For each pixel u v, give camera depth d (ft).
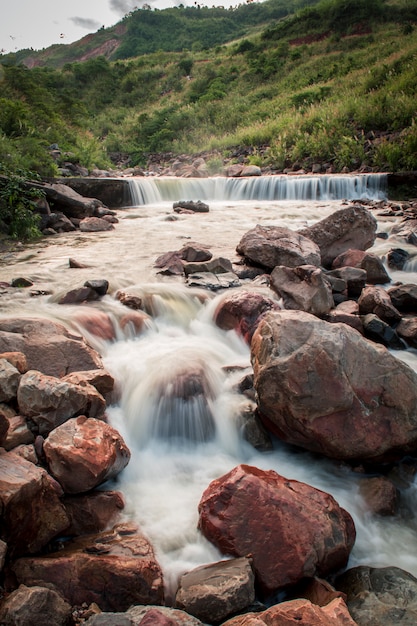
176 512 10.98
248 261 25.22
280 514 9.80
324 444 12.42
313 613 7.56
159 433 13.69
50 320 15.92
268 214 42.70
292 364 12.48
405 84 74.28
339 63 110.01
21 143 51.60
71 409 11.75
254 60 138.21
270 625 7.44
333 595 8.63
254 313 18.20
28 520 9.09
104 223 36.52
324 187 53.52
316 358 12.47
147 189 50.85
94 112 140.15
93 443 10.90
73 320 17.35
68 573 8.70
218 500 10.19
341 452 12.36
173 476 12.35
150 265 25.59
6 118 59.52
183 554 9.84
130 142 111.65
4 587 8.37
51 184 40.14
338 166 66.03
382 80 82.79
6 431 10.29
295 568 9.20
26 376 11.96
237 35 264.72
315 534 9.63
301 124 77.82
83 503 10.46
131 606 8.21
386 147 61.46
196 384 14.12
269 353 13.07
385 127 69.21
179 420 13.74
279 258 23.72
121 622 7.38
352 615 8.37
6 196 32.94
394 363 12.91
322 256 26.35
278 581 9.09
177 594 8.71
